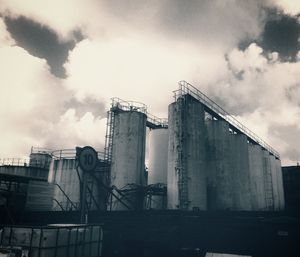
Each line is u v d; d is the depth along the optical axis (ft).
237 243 60.34
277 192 161.38
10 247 42.60
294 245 55.11
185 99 98.48
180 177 89.97
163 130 126.11
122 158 106.42
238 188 122.21
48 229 44.01
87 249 52.37
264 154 157.69
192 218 64.23
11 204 79.61
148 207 116.57
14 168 133.39
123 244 64.49
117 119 112.78
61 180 111.96
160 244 61.52
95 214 73.36
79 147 114.42
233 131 135.74
